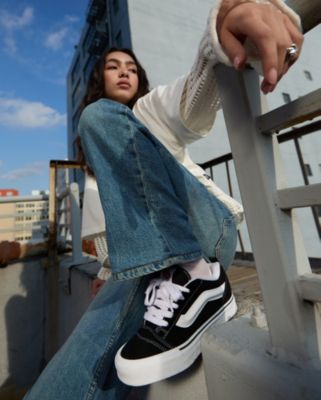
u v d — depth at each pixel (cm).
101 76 103
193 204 67
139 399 74
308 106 33
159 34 831
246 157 41
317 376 31
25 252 286
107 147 57
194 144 767
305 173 142
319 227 142
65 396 57
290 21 34
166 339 47
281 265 37
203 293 52
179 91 61
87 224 80
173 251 51
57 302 290
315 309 37
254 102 41
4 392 247
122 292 67
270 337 38
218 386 42
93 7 1084
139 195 54
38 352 277
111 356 60
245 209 42
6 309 270
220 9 37
